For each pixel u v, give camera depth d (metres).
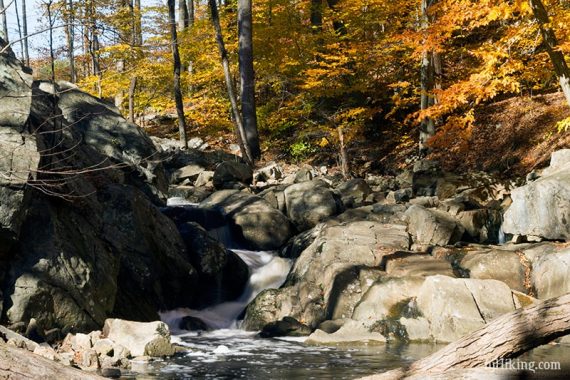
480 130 20.33
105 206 12.15
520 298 11.20
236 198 16.88
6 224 9.09
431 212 14.33
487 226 14.77
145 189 16.11
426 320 10.86
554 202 12.50
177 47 22.53
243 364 8.88
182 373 8.27
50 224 10.12
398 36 15.05
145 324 9.99
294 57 23.78
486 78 12.89
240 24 23.11
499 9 11.83
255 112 23.48
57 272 9.87
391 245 13.37
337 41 22.88
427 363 3.91
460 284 11.08
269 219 15.85
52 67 9.02
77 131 14.52
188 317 12.36
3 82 10.69
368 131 24.39
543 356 8.50
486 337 3.83
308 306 12.31
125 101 27.62
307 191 16.64
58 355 8.37
